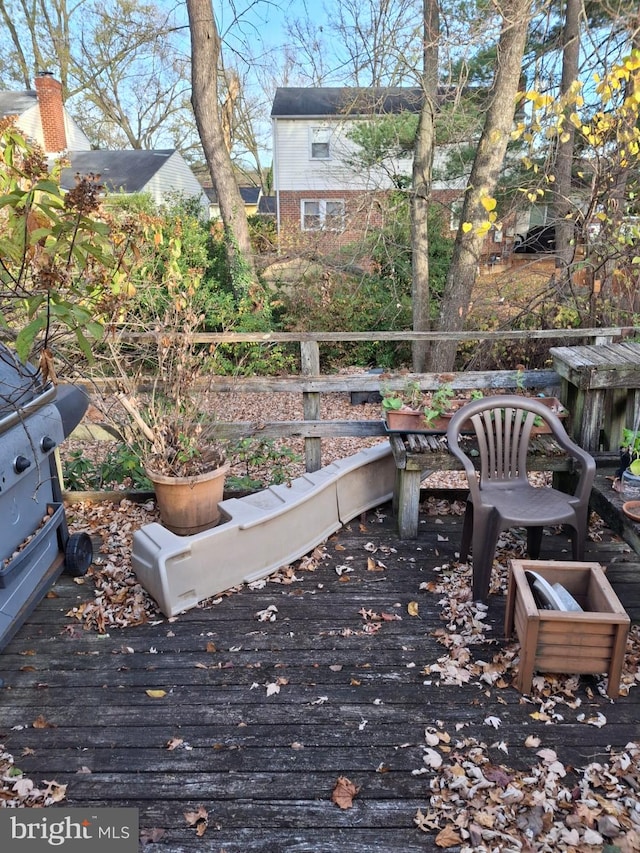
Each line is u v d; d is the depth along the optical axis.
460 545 2.89
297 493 2.91
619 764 1.74
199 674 2.15
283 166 15.02
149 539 2.53
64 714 1.97
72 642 2.33
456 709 1.97
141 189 14.36
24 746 1.84
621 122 4.49
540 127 4.55
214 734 1.88
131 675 2.15
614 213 5.03
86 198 1.77
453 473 5.31
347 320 9.05
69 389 2.97
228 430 3.42
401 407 3.11
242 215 9.11
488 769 1.73
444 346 7.32
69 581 2.74
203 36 8.45
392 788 1.69
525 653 1.99
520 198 6.79
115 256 2.93
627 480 2.43
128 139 20.25
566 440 2.57
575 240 5.45
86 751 1.82
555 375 3.44
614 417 3.14
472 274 6.86
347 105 8.28
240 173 22.92
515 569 2.18
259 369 8.08
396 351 9.20
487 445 2.71
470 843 1.52
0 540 2.20
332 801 1.65
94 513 3.40
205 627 2.41
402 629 2.38
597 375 2.86
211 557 2.56
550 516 2.39
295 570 2.82
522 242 7.89
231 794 1.67
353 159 9.98
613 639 1.96
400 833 1.56
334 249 9.27
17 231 1.77
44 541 2.53
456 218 9.01
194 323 3.47
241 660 2.22
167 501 2.96
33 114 14.98
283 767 1.76
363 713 1.96
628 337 3.67
